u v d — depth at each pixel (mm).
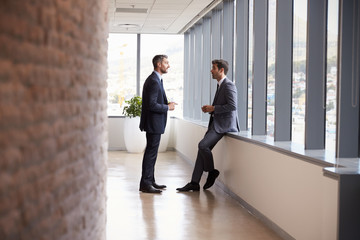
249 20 6789
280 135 5062
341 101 3549
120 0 7910
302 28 4801
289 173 4027
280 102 5086
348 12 3533
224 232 4395
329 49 4227
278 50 5086
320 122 4254
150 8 8609
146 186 6352
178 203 5684
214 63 6094
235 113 6270
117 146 12086
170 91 12148
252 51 6172
